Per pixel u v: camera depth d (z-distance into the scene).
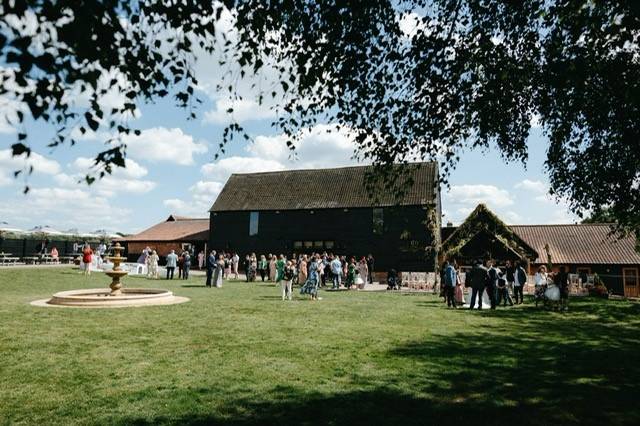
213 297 18.42
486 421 5.28
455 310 16.11
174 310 14.14
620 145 10.09
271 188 42.34
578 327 12.43
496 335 10.83
